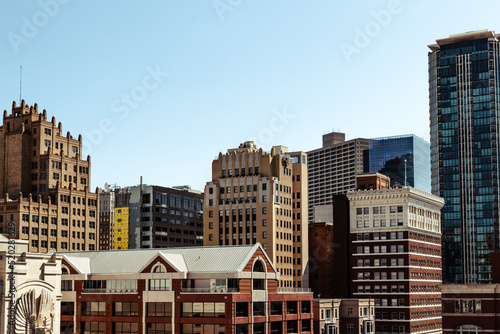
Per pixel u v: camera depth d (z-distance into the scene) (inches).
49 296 4473.4
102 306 5905.5
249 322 5575.8
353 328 7780.5
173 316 5575.8
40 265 4451.3
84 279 5979.3
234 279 5536.4
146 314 5693.9
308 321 6451.8
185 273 5620.1
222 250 5871.1
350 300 7854.3
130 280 5846.5
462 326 5457.7
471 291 5457.7
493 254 5807.1
